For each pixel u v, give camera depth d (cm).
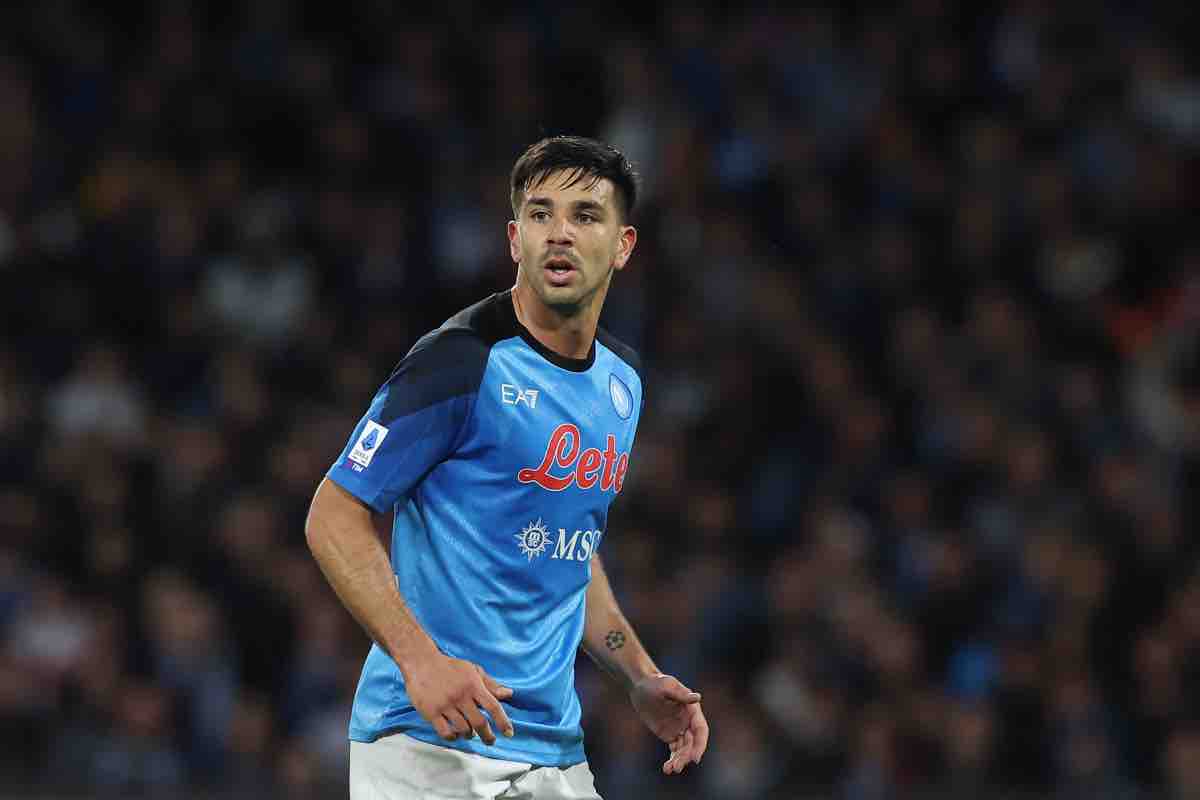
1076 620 3653
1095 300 4466
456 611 1441
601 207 1445
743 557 3897
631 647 1620
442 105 5009
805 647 3600
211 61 5059
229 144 4878
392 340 4334
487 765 1445
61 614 3675
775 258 4566
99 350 4231
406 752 1448
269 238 4553
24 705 3534
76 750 3475
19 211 4612
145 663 3553
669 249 4541
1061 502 3875
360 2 5172
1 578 3709
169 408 4241
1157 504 3838
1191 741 3450
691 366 4256
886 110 4891
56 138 4869
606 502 1511
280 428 4097
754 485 4050
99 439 3972
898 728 3494
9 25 5034
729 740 3481
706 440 4125
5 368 4216
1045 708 3531
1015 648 3612
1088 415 4103
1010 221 4597
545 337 1466
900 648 3591
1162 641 3612
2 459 3994
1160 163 4712
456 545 1441
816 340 4366
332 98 4975
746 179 4675
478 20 5228
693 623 3619
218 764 3484
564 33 5181
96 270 4484
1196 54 5028
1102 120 4841
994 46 5012
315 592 3681
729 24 5138
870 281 4456
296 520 3825
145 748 3462
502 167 4844
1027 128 4847
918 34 5047
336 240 4600
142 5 5159
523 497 1444
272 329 4462
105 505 3834
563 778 1508
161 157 4831
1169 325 4316
